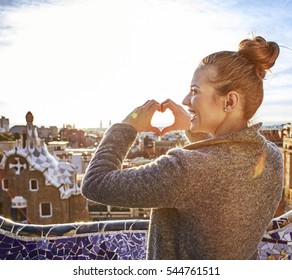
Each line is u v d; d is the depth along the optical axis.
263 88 0.89
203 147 0.85
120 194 0.82
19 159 15.69
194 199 0.80
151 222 0.94
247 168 0.82
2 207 15.75
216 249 0.82
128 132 0.95
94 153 0.92
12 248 1.63
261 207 0.85
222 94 0.86
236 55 0.86
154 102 1.03
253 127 0.84
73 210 16.23
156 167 0.81
